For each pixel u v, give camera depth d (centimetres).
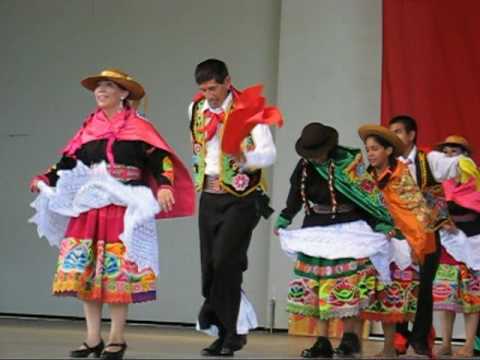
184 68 1320
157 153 616
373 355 784
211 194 679
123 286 585
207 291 691
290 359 674
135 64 1336
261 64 1299
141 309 1307
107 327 1124
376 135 758
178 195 642
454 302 905
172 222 1305
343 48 1255
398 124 805
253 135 659
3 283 1357
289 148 1255
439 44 1199
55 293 591
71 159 632
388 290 751
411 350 940
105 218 595
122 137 611
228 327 670
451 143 901
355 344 720
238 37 1308
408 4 1212
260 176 677
